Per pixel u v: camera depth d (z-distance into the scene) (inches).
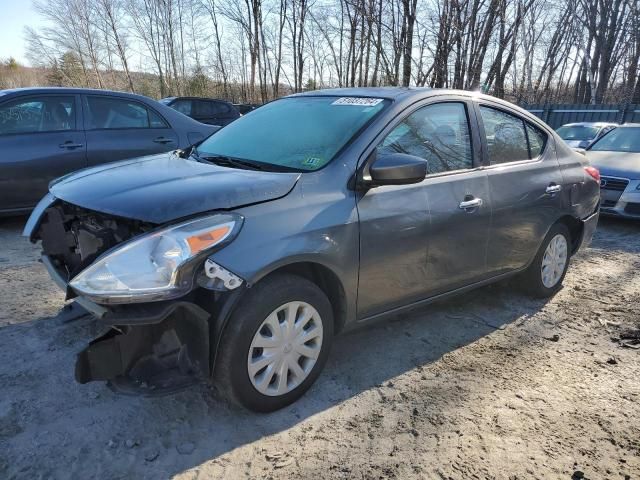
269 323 99.0
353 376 120.1
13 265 182.7
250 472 89.0
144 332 91.5
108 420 100.1
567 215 169.2
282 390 104.0
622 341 144.9
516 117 158.4
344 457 93.7
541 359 132.8
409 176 108.7
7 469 86.6
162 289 86.4
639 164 293.3
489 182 141.1
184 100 570.9
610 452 97.9
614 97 979.9
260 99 966.4
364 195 113.1
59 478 85.4
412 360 128.9
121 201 96.6
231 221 93.3
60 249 117.6
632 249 244.1
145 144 250.7
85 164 233.5
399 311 127.3
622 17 920.9
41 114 226.5
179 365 95.4
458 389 116.9
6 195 217.2
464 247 135.3
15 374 113.4
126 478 86.3
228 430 99.0
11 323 136.6
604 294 181.2
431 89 138.0
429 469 91.4
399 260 120.0
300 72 768.9
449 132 135.9
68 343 127.4
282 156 119.8
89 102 238.8
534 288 168.7
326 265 105.3
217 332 93.0
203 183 101.3
